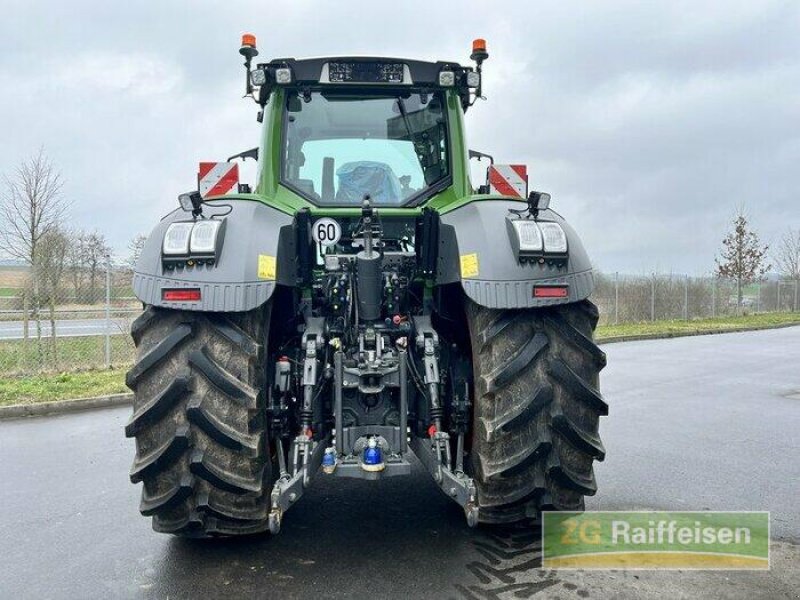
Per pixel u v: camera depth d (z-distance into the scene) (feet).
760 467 15.19
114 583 9.18
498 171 13.19
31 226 58.29
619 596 8.66
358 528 11.05
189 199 8.72
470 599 8.54
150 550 10.33
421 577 9.18
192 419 8.32
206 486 8.63
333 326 10.28
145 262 8.77
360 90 12.00
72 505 12.76
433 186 11.96
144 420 8.46
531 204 9.33
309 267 9.80
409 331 10.18
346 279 10.24
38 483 14.32
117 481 14.43
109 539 10.88
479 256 9.12
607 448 17.06
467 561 9.70
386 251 11.49
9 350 35.73
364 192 11.85
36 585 9.20
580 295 9.15
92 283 38.60
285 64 11.64
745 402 24.45
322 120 11.96
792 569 9.56
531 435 8.89
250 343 8.60
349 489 13.25
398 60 11.81
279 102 11.84
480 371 9.13
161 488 8.73
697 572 9.42
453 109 12.14
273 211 9.56
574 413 9.03
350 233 11.59
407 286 10.77
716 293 90.63
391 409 9.64
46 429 20.35
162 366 8.59
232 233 8.76
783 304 113.39
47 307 37.19
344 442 9.32
